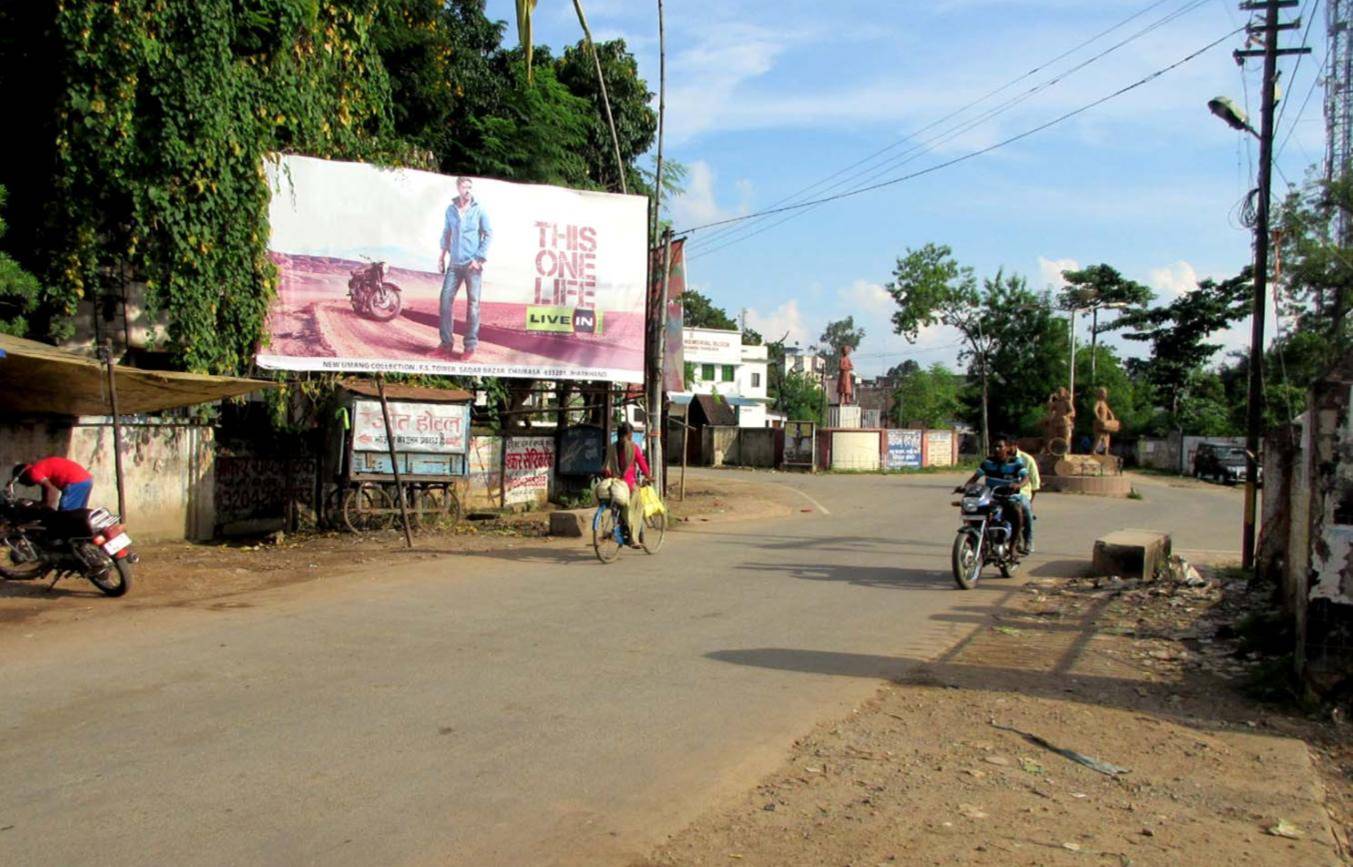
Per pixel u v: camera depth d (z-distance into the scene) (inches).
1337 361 259.9
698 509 880.3
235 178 599.2
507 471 815.1
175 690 254.5
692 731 230.5
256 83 609.9
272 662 287.0
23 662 283.3
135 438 569.6
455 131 970.1
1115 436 2559.1
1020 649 328.5
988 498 472.1
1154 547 486.9
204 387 488.7
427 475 678.5
